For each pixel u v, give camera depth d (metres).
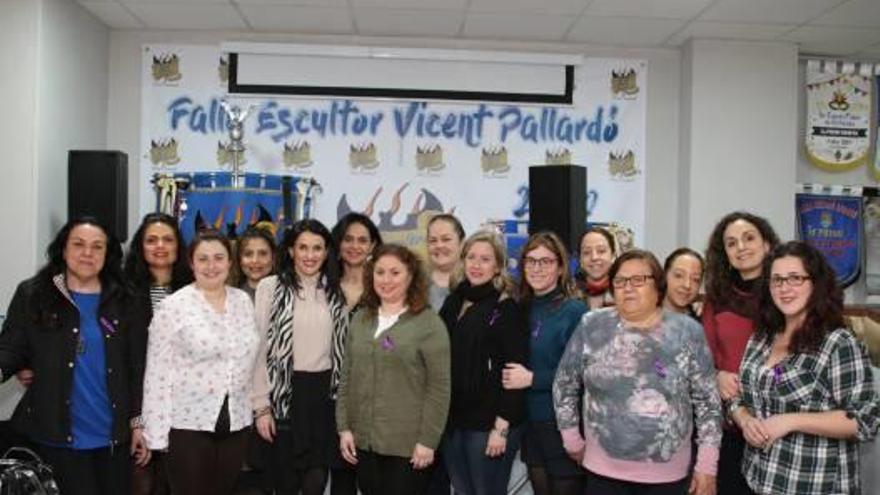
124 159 4.07
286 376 2.82
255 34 4.98
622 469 2.29
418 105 5.06
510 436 2.71
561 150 5.12
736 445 2.62
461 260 2.95
